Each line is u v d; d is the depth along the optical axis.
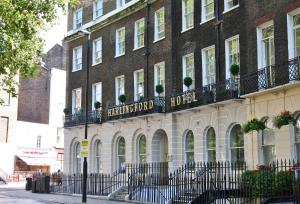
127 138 30.27
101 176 27.91
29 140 55.06
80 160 35.44
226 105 22.95
